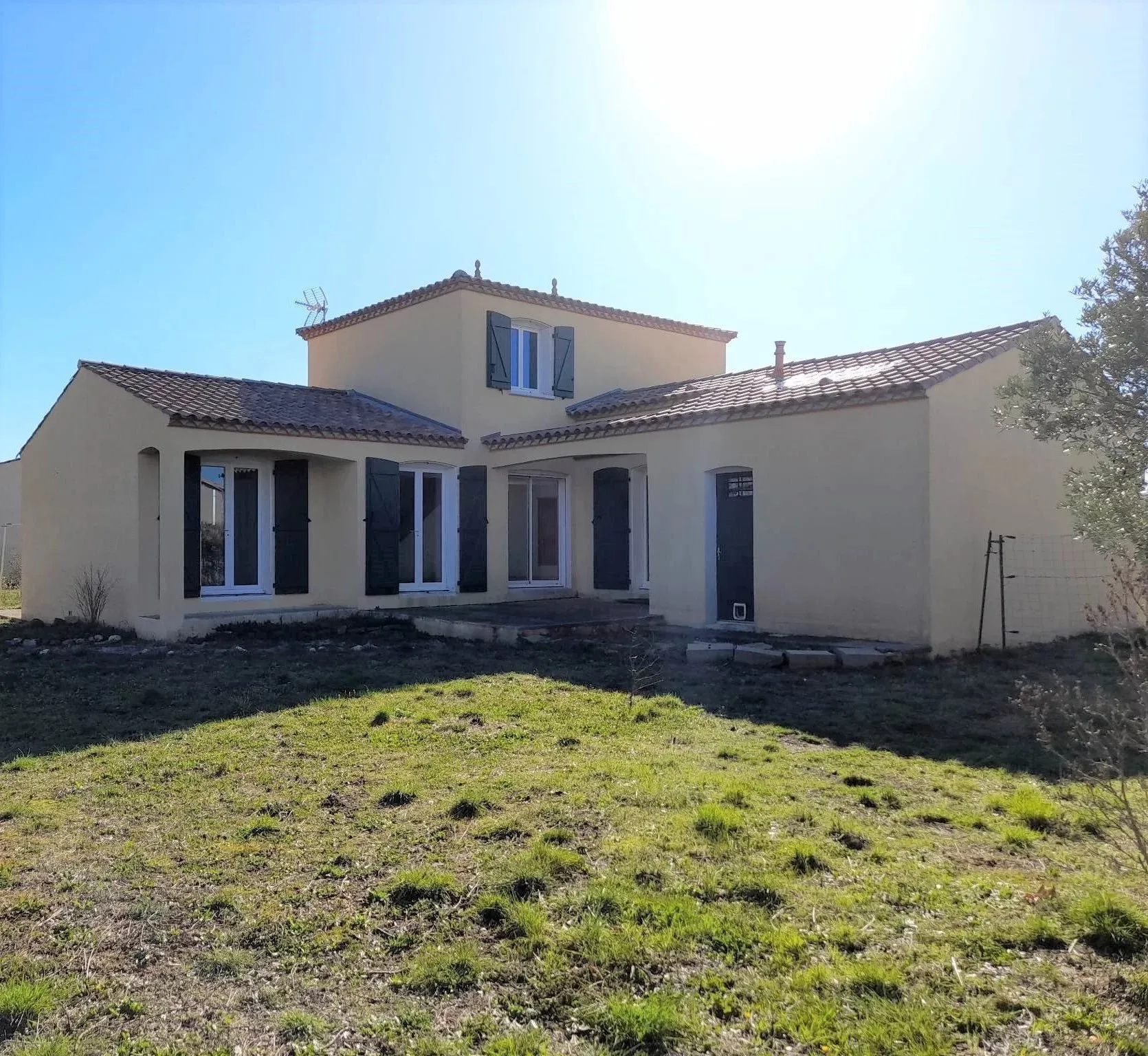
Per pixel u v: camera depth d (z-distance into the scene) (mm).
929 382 10125
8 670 10125
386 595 14797
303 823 4945
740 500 12664
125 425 13438
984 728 7074
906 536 10344
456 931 3676
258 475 14289
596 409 16797
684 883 4031
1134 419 4520
